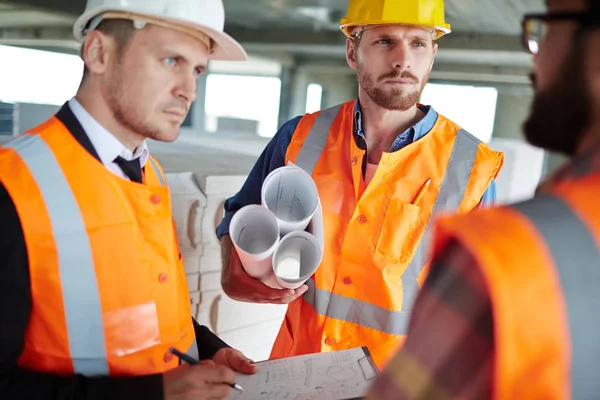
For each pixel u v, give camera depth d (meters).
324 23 8.97
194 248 1.68
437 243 0.44
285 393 0.88
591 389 0.40
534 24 0.49
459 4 6.42
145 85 0.83
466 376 0.41
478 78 11.55
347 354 1.00
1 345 0.71
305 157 1.35
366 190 1.24
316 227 1.07
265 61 13.09
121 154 0.88
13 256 0.71
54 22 10.67
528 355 0.39
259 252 1.04
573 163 0.46
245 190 1.45
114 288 0.82
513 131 15.13
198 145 3.38
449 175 1.24
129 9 0.79
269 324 1.97
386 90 1.22
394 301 1.22
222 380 0.82
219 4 0.88
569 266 0.40
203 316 1.75
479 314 0.40
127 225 0.84
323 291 1.27
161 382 0.78
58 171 0.78
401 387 0.44
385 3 1.17
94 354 0.81
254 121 10.34
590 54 0.44
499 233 0.41
